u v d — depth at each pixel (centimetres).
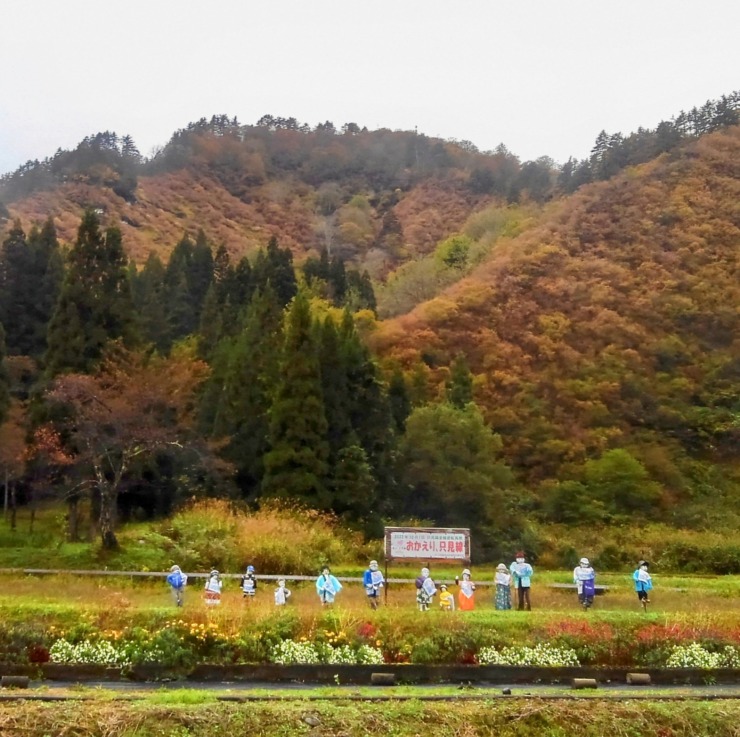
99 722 1019
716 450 5125
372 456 3628
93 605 1522
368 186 13538
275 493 3216
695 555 3375
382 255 10388
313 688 1328
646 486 4331
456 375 4528
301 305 3509
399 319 6184
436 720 1098
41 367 4153
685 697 1244
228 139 14350
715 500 4509
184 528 2670
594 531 3856
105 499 2642
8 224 8162
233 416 3603
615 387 5369
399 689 1311
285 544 2597
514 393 5322
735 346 5947
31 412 3303
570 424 5072
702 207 7525
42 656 1378
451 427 3706
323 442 3359
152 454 3102
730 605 2116
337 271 7038
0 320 4806
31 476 3469
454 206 11838
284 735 1031
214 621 1470
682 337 6056
